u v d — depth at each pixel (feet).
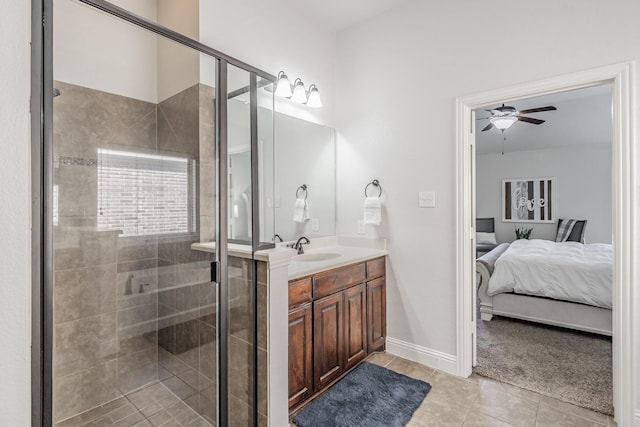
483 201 22.48
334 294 7.30
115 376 5.54
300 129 9.13
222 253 5.94
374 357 8.70
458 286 7.79
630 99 5.79
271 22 8.25
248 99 6.64
